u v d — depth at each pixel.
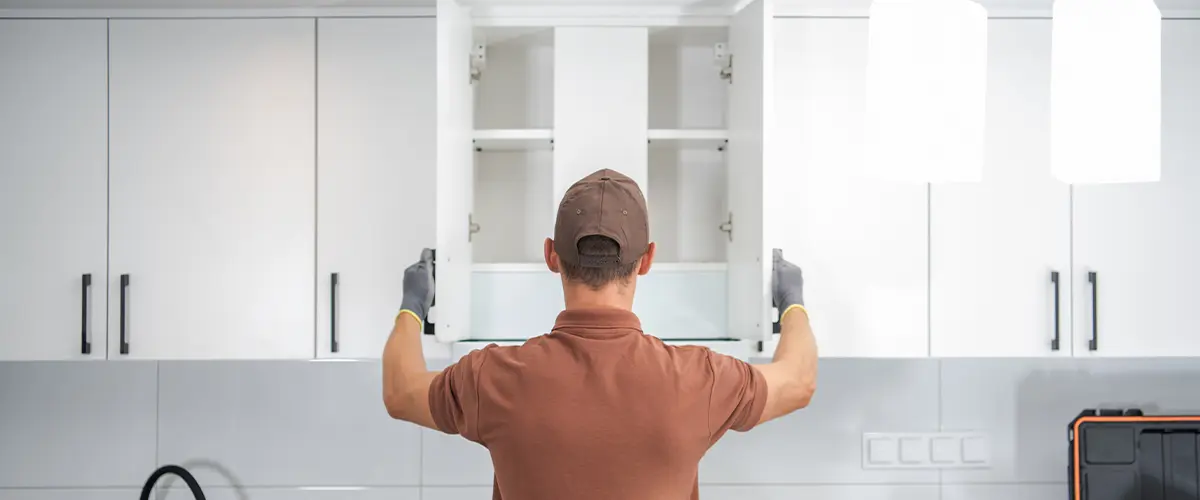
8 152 1.62
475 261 1.81
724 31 1.65
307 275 1.61
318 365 1.95
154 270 1.62
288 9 1.62
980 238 1.61
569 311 1.06
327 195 1.61
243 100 1.62
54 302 1.62
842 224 1.60
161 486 1.94
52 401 1.94
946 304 1.61
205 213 1.62
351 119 1.62
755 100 1.43
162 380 1.94
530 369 1.01
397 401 1.15
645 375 1.01
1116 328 1.62
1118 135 0.70
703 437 1.03
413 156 1.62
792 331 1.28
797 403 1.19
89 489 1.94
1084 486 1.80
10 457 1.94
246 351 1.61
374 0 1.57
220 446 1.94
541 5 1.54
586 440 0.99
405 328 1.25
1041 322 1.61
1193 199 1.62
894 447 1.95
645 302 1.58
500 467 1.03
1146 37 0.71
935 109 0.71
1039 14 1.62
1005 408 1.96
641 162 1.55
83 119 1.62
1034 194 1.62
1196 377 1.95
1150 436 1.80
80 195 1.62
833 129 1.60
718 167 1.82
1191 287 1.62
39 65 1.62
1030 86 1.62
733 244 1.56
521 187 1.81
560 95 1.55
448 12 1.39
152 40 1.62
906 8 0.72
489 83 1.80
